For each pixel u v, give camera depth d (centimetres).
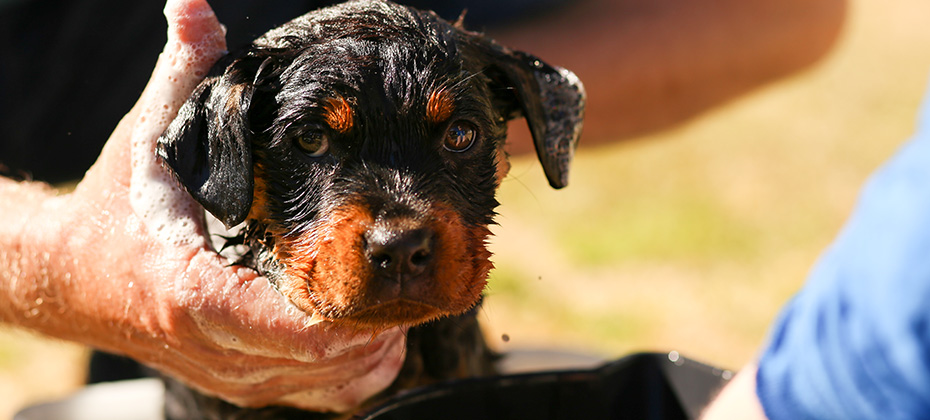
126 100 386
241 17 335
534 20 444
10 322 296
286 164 217
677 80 452
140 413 346
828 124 1195
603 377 250
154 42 377
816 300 139
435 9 391
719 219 892
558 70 254
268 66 220
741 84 464
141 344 258
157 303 235
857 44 1620
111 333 262
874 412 130
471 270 214
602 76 436
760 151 1095
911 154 125
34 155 404
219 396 275
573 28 448
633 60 437
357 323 209
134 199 237
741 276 773
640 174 1032
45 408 339
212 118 207
